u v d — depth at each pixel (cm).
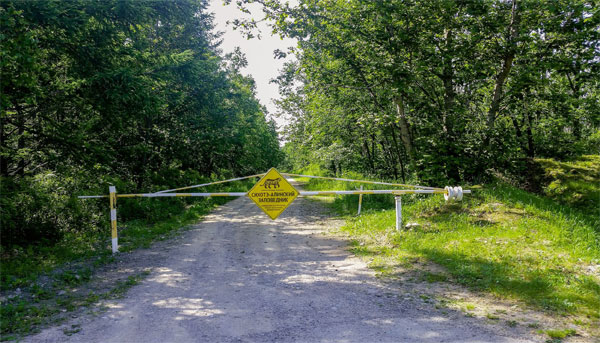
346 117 1762
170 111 2227
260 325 429
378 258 732
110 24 1202
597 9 1141
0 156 1095
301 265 709
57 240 930
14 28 859
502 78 1294
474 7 1170
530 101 1389
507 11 1316
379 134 1828
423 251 738
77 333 412
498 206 1015
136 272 678
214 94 2328
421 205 1127
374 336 393
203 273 665
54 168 1183
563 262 627
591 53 1188
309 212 1515
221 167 3108
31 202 931
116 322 443
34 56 862
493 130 1266
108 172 1572
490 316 443
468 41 1254
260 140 4244
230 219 1384
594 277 556
